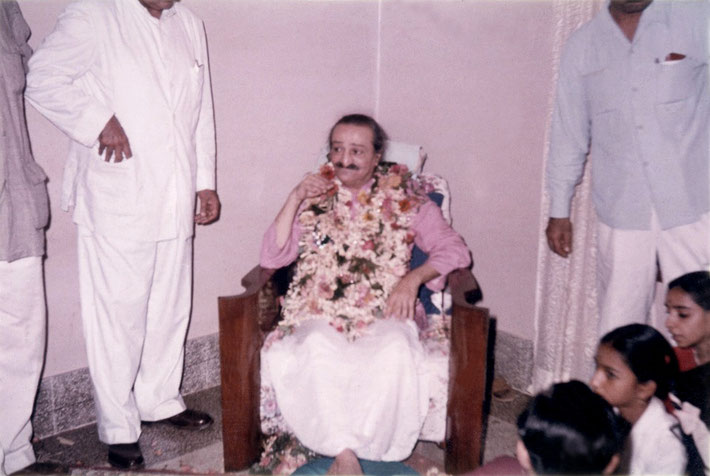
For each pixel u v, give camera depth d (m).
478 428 2.30
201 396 3.21
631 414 1.89
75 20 2.33
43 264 2.77
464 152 3.26
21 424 2.46
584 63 2.40
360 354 2.38
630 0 2.20
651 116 2.27
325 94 3.43
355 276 2.57
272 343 2.50
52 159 2.73
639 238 2.37
